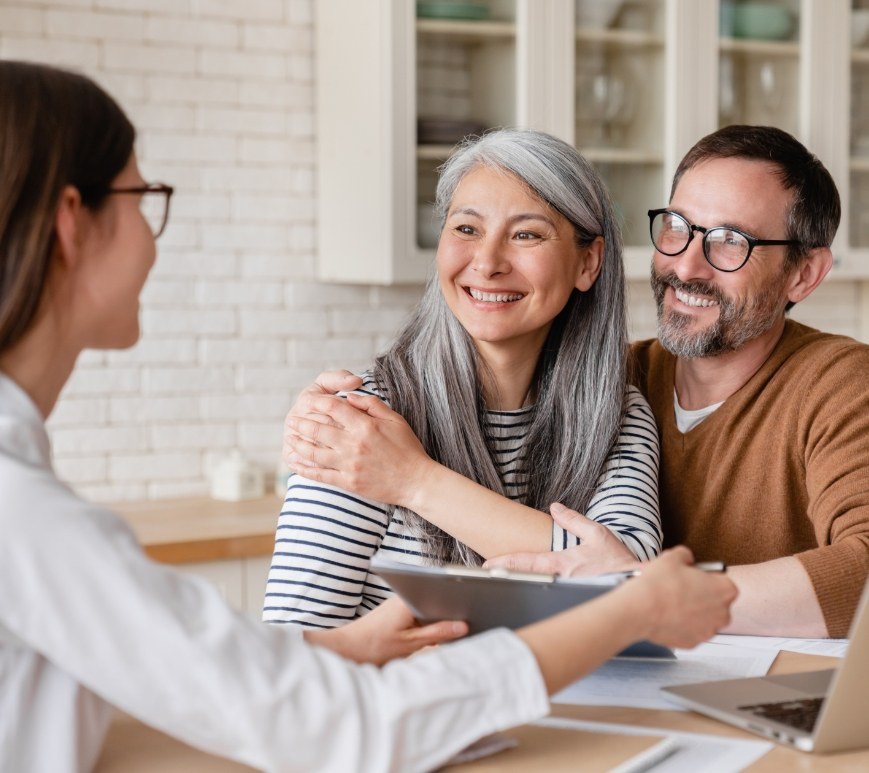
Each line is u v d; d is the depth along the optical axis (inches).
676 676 49.7
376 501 62.4
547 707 37.1
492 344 67.4
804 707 43.9
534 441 68.8
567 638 38.3
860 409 66.2
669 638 40.3
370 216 118.6
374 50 116.1
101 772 38.2
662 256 73.2
